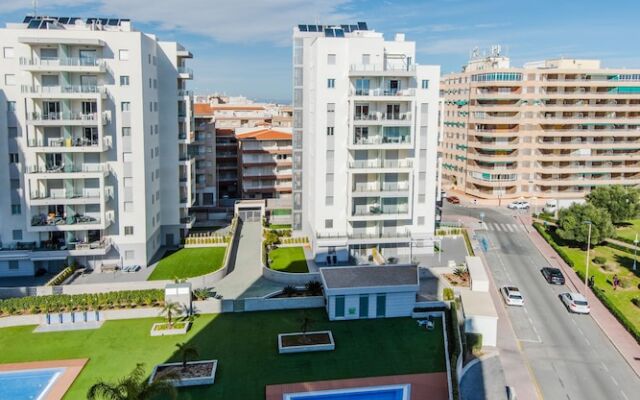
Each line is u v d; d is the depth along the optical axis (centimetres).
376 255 7156
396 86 7081
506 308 5956
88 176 6378
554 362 4750
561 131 11719
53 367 4441
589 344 5112
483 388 4288
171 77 7575
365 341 5012
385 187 7238
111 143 6575
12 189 6431
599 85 11625
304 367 4519
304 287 6181
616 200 9325
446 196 12100
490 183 11769
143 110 6638
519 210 10981
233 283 6431
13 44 6216
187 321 5325
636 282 6700
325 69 6838
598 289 6341
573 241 8475
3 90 6241
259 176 10525
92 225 6462
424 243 7581
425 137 7269
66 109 6325
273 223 9375
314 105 7100
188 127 7838
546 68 11912
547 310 5916
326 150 7012
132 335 5050
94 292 5938
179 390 4141
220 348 4816
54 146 6341
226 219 9612
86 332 5103
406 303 5581
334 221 7212
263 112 15162
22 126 6300
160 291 5591
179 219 7894
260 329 5219
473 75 12131
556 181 11881
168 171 7750
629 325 5359
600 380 4456
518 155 11775
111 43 6419
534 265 7481
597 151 11931
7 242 6506
